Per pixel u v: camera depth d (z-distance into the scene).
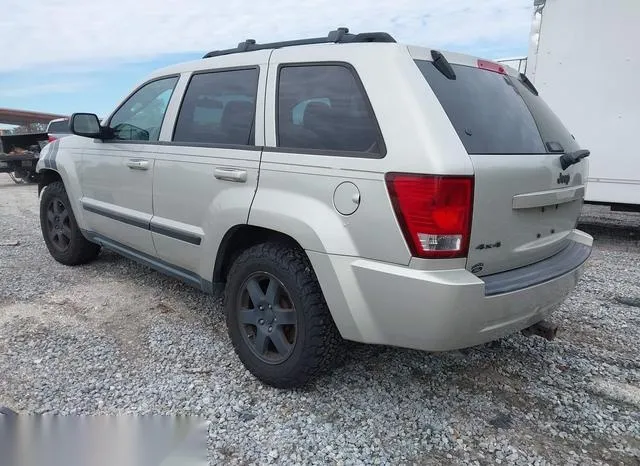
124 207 4.18
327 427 2.74
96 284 4.78
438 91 2.60
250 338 3.17
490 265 2.61
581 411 2.95
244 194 3.05
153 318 4.04
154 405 2.89
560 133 3.35
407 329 2.47
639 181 7.11
